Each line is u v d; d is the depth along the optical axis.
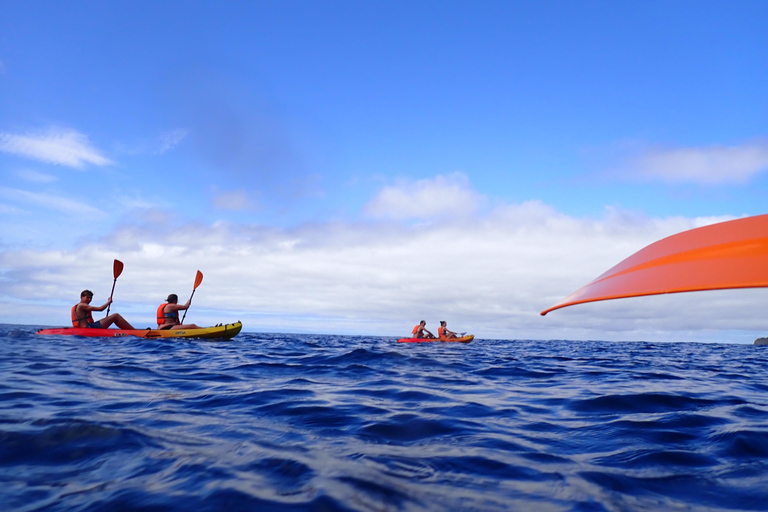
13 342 8.84
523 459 2.32
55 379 4.61
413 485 1.89
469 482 1.96
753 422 3.23
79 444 2.33
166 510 1.57
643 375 6.87
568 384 5.53
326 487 1.80
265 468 2.03
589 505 1.75
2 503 1.63
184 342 10.84
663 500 1.82
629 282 0.88
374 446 2.48
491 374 6.64
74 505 1.62
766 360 12.32
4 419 2.76
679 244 0.98
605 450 2.52
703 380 6.28
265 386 4.62
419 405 3.77
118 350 8.16
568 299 0.98
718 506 1.77
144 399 3.69
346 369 6.60
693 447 2.58
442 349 13.05
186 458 2.15
